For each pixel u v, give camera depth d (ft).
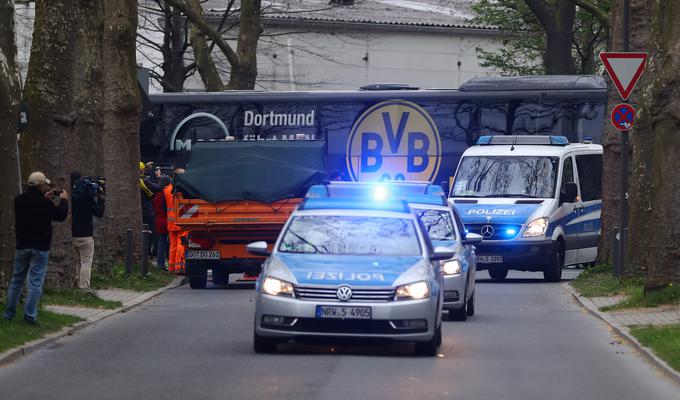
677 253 155.12
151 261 251.39
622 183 188.85
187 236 210.18
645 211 182.09
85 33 192.75
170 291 202.69
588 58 430.20
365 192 166.09
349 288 109.40
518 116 295.07
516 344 124.36
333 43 539.29
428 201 165.27
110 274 200.13
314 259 114.11
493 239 219.82
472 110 297.53
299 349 118.73
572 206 235.40
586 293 181.88
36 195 128.77
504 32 496.23
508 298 185.26
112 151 227.20
